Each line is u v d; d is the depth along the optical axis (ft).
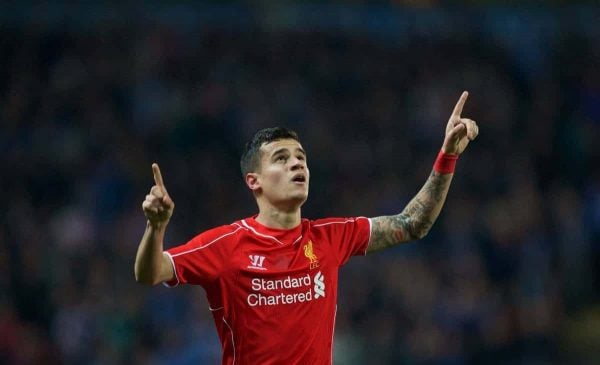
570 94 231.09
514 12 240.73
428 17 236.84
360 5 234.79
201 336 161.79
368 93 221.05
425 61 230.07
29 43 216.54
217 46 222.07
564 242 196.95
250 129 207.62
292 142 77.51
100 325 166.09
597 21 241.96
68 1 221.25
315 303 75.10
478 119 217.77
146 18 223.10
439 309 176.96
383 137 211.20
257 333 74.13
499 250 189.16
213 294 75.31
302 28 229.45
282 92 216.54
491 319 178.81
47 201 192.03
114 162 194.29
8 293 171.73
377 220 80.18
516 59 234.79
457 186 197.98
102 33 219.61
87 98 208.23
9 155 196.24
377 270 177.88
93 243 179.42
